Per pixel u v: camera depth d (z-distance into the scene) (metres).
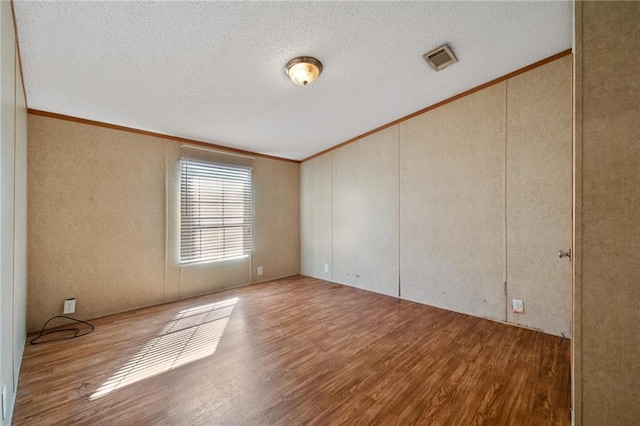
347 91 2.76
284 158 4.72
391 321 2.79
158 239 3.26
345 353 2.15
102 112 2.66
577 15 1.04
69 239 2.67
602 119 1.01
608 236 1.00
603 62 1.00
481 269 2.86
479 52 2.33
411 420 1.46
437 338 2.41
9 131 1.37
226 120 3.08
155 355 2.10
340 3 1.71
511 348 2.22
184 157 3.46
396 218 3.58
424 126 3.29
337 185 4.32
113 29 1.68
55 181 2.60
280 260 4.64
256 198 4.31
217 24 1.74
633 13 0.96
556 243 2.43
